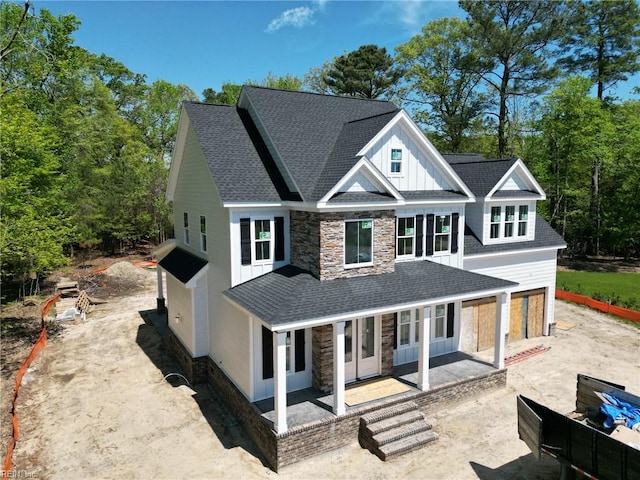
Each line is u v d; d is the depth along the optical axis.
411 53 44.38
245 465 11.38
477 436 12.48
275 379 11.10
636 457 8.18
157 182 43.06
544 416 10.24
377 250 14.44
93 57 49.22
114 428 13.17
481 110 43.72
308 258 13.98
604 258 40.31
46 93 32.94
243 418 13.16
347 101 19.44
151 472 11.11
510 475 10.78
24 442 12.45
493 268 19.17
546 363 17.58
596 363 17.55
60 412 14.12
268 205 14.22
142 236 45.56
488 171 19.80
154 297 29.05
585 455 9.21
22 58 27.09
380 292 13.25
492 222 19.20
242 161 15.44
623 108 40.34
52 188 25.86
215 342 15.71
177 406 14.53
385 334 14.64
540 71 39.16
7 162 19.75
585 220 38.31
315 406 12.65
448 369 15.37
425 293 13.56
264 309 11.79
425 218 16.42
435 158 16.38
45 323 22.86
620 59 40.94
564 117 36.28
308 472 11.06
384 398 13.07
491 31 38.53
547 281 20.75
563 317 23.62
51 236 21.39
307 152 15.73
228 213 13.94
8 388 15.82
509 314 19.84
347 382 14.23
